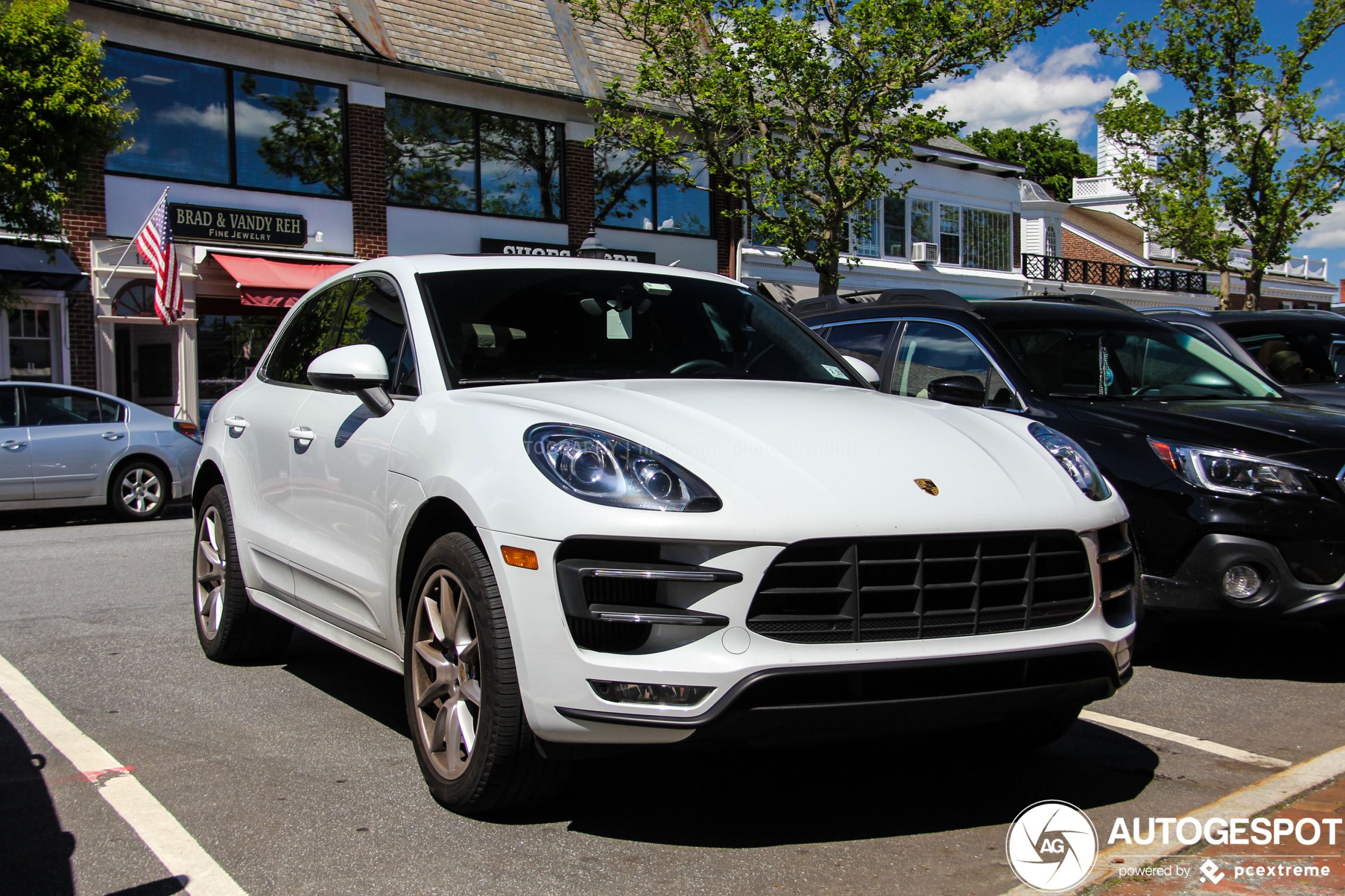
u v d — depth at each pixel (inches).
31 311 601.6
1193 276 1659.7
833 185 725.3
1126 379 219.0
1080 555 121.3
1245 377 227.1
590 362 148.8
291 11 709.9
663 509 107.9
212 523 199.2
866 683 108.0
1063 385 212.7
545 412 122.8
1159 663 200.7
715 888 105.3
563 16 887.1
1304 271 2087.8
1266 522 175.2
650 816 124.3
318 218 711.1
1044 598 118.6
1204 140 1090.1
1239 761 145.7
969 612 112.9
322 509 155.1
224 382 678.5
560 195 839.7
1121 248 1656.0
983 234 1261.1
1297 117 1027.9
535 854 113.3
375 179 733.3
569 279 162.7
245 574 182.1
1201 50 1044.5
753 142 753.0
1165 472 183.9
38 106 478.6
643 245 890.1
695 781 136.6
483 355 143.9
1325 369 318.7
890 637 110.0
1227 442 182.1
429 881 106.8
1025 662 113.7
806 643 107.4
